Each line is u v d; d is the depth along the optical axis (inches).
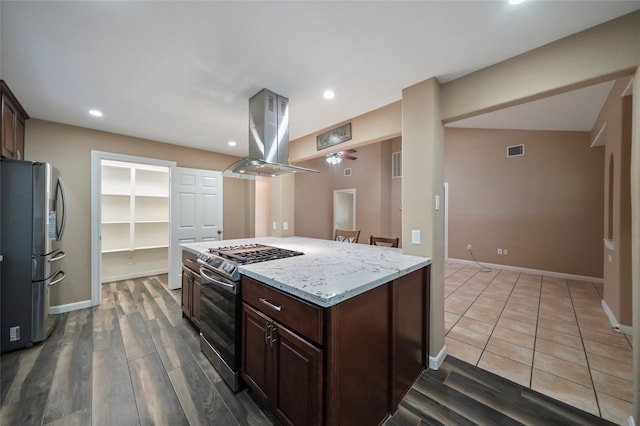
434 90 76.9
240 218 189.8
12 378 69.6
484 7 51.5
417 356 71.7
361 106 97.4
